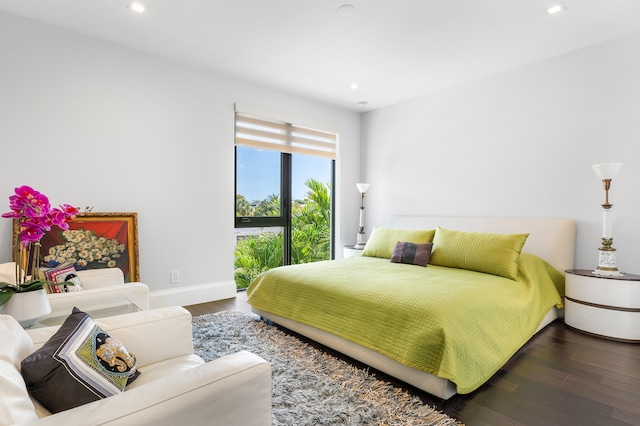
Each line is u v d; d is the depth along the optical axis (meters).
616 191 2.89
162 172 3.34
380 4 2.40
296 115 4.35
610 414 1.61
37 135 2.70
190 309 3.36
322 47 3.05
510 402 1.71
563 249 3.06
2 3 2.45
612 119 2.90
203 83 3.58
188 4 2.43
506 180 3.56
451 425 1.52
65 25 2.75
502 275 2.71
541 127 3.31
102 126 3.00
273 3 2.41
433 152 4.21
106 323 1.34
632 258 2.81
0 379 0.72
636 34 2.77
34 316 1.38
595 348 2.39
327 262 3.34
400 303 1.99
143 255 3.23
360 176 5.12
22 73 2.64
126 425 0.72
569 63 3.13
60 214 1.44
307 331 2.45
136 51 3.16
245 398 0.94
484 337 1.91
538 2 2.36
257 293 2.92
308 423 1.54
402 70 3.54
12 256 2.58
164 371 1.30
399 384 1.90
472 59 3.28
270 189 4.35
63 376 0.93
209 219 3.65
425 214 4.29
